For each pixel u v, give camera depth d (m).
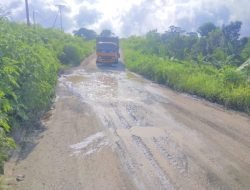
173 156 7.29
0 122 6.63
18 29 19.73
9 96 9.01
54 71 16.23
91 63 37.19
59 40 38.75
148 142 8.21
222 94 14.07
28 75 10.25
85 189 5.71
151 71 23.62
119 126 9.68
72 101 13.52
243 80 15.86
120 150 7.62
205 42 33.97
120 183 5.93
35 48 15.25
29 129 9.32
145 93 16.05
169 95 15.70
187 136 8.80
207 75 18.34
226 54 26.39
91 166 6.69
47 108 11.86
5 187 5.71
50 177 6.17
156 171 6.46
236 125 10.12
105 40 37.47
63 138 8.53
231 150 7.75
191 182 6.00
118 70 29.50
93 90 16.62
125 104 13.01
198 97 15.40
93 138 8.52
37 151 7.55
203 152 7.57
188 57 29.06
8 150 7.34
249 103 12.70
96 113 11.34
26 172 6.39
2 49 9.98
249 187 5.86
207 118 10.96
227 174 6.39
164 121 10.36
